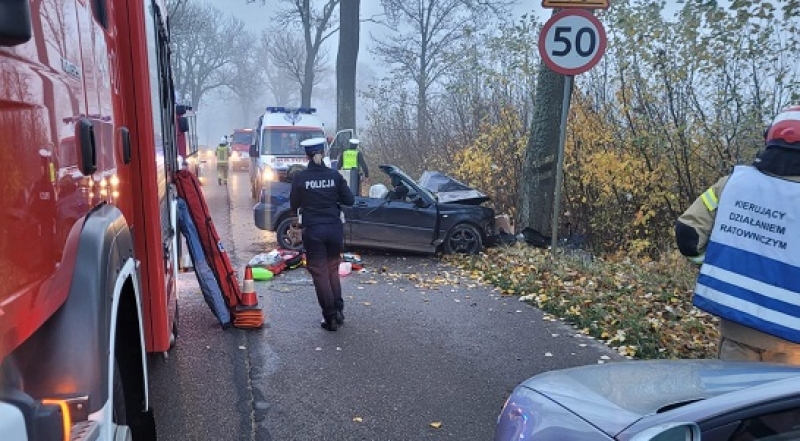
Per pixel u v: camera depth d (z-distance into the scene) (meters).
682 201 9.70
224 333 6.14
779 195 3.16
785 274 3.12
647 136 9.57
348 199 6.33
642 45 9.48
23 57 1.70
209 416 4.38
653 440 1.92
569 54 7.23
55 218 1.90
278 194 10.29
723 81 9.05
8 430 1.49
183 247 7.21
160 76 4.83
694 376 2.64
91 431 1.84
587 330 6.23
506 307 7.15
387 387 4.91
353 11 20.56
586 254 9.17
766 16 8.46
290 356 5.54
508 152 12.79
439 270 9.22
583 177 10.58
